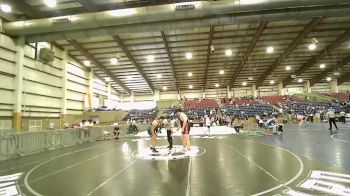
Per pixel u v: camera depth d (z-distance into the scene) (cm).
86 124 1981
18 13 1623
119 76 3203
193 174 643
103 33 1686
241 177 598
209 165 751
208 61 2906
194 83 3834
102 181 608
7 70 1606
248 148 1098
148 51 2503
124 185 566
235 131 2139
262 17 1591
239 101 3931
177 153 1012
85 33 1678
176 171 685
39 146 1217
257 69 3378
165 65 2950
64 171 746
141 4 1661
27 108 1811
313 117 3027
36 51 1911
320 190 485
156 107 3897
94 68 2902
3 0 1395
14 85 1662
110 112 2962
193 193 490
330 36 2447
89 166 809
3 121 1581
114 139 1855
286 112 3244
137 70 2959
